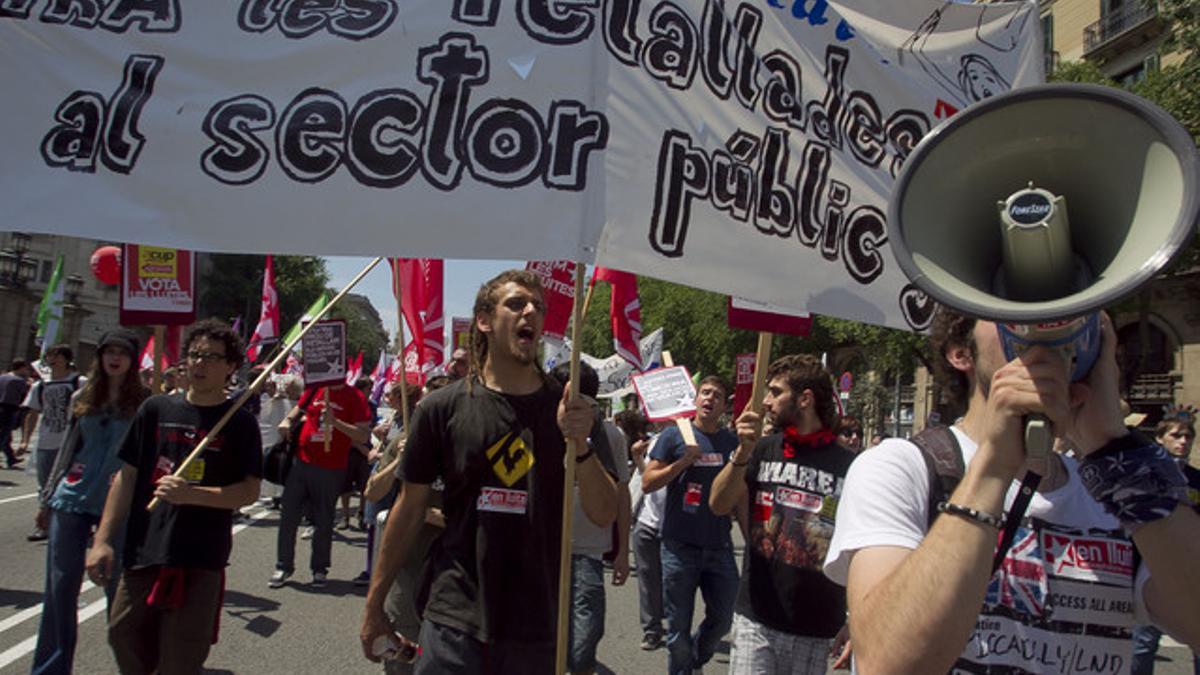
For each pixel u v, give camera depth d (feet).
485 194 8.24
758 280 9.13
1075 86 4.20
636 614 23.31
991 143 4.48
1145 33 77.41
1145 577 5.01
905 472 5.05
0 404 51.34
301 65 8.32
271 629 19.30
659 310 107.76
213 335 12.07
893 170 10.33
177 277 14.21
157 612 11.37
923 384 94.17
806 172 9.62
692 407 19.47
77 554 13.93
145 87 8.18
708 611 16.10
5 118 8.02
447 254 8.10
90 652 16.79
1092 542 5.07
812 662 11.25
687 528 15.79
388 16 8.46
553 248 8.21
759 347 11.66
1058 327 4.09
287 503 24.03
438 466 9.20
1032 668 4.83
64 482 14.08
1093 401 4.69
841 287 9.71
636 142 8.57
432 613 8.69
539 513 8.82
